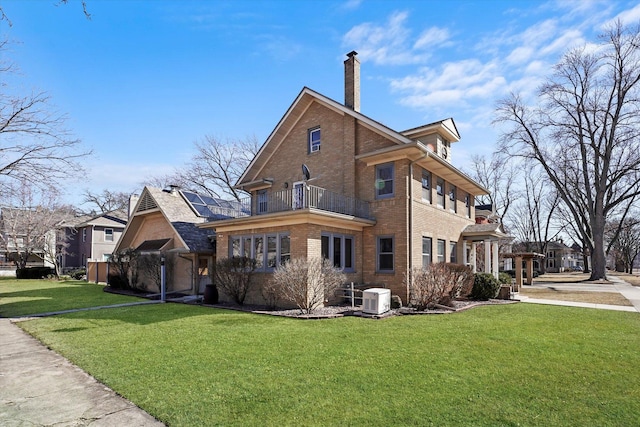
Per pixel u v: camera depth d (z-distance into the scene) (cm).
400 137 1449
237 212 2327
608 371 592
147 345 760
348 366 610
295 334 855
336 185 1672
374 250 1520
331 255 1409
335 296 1398
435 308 1288
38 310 1327
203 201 2400
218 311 1275
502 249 3359
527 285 2736
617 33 2862
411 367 605
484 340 790
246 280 1438
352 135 1630
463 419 422
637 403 471
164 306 1422
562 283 2959
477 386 523
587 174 3225
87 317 1145
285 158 1914
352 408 449
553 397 488
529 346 742
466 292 1520
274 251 1434
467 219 2125
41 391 522
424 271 1291
